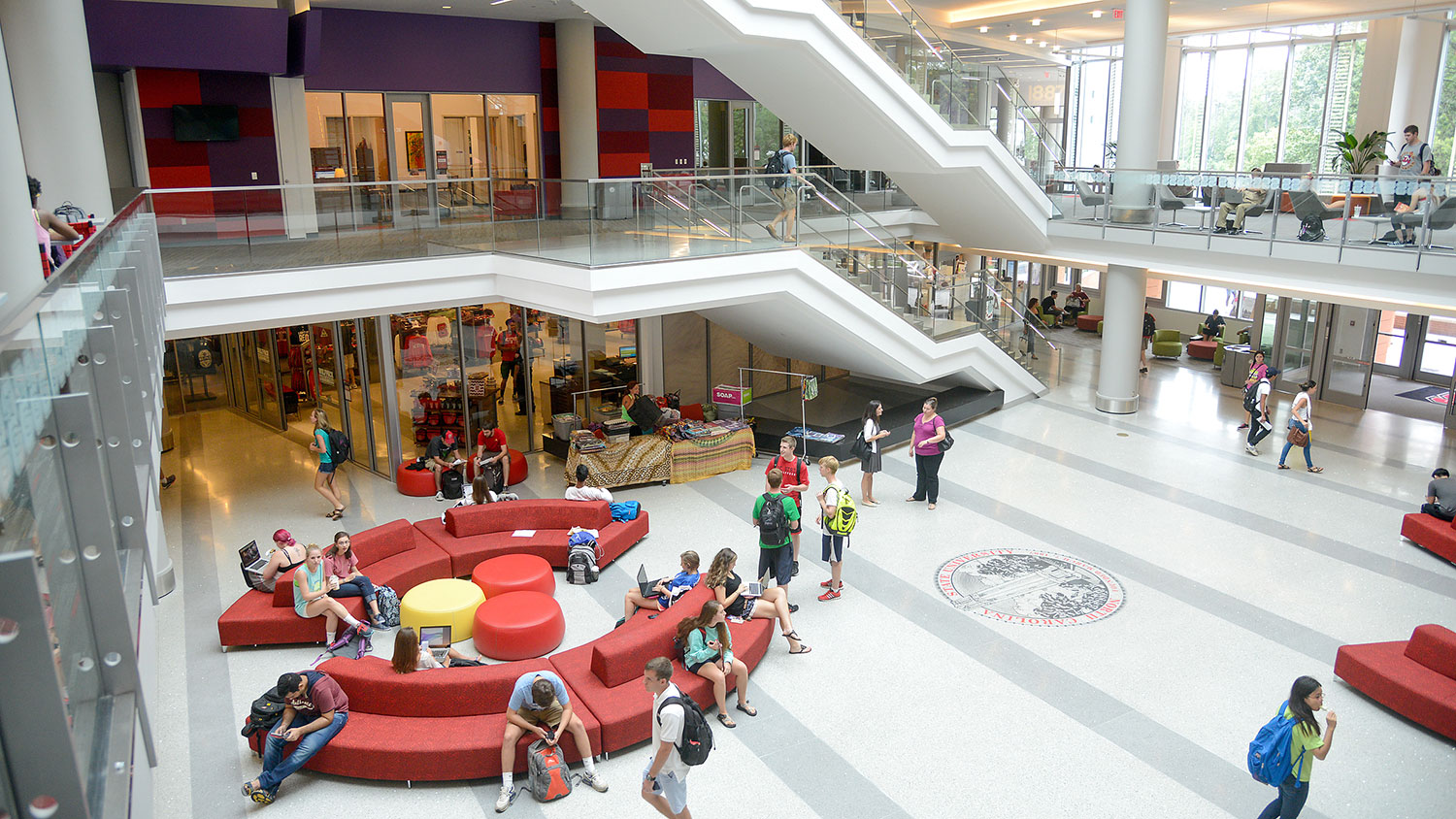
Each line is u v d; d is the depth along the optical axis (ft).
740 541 41.06
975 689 29.37
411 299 42.11
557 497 46.57
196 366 64.18
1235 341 76.74
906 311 51.80
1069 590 36.04
